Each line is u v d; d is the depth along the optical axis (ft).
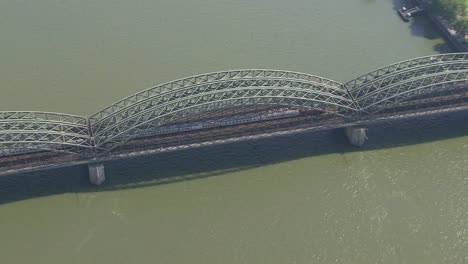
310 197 610.24
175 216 588.09
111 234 571.69
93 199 598.75
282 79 634.02
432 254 558.56
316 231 578.25
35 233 569.23
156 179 618.85
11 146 586.04
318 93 636.48
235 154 650.02
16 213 582.76
